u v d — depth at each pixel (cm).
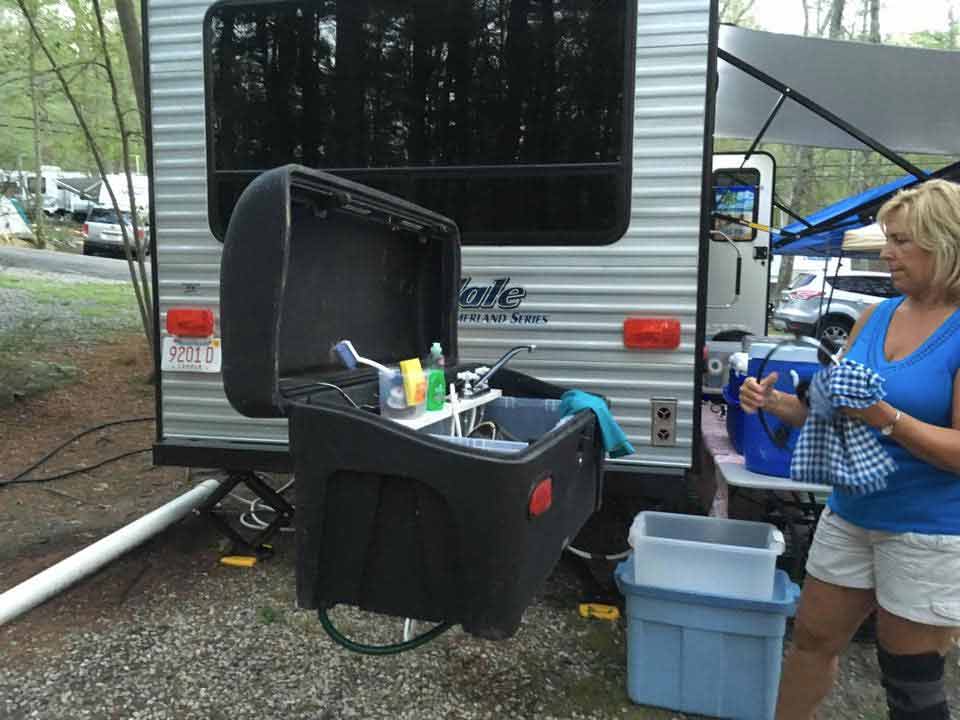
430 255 304
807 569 201
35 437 551
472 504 167
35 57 788
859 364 170
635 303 308
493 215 319
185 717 240
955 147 653
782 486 273
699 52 293
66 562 319
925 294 178
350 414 174
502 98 314
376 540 178
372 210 240
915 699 176
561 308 315
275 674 263
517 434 279
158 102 343
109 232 1780
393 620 300
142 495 449
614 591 312
